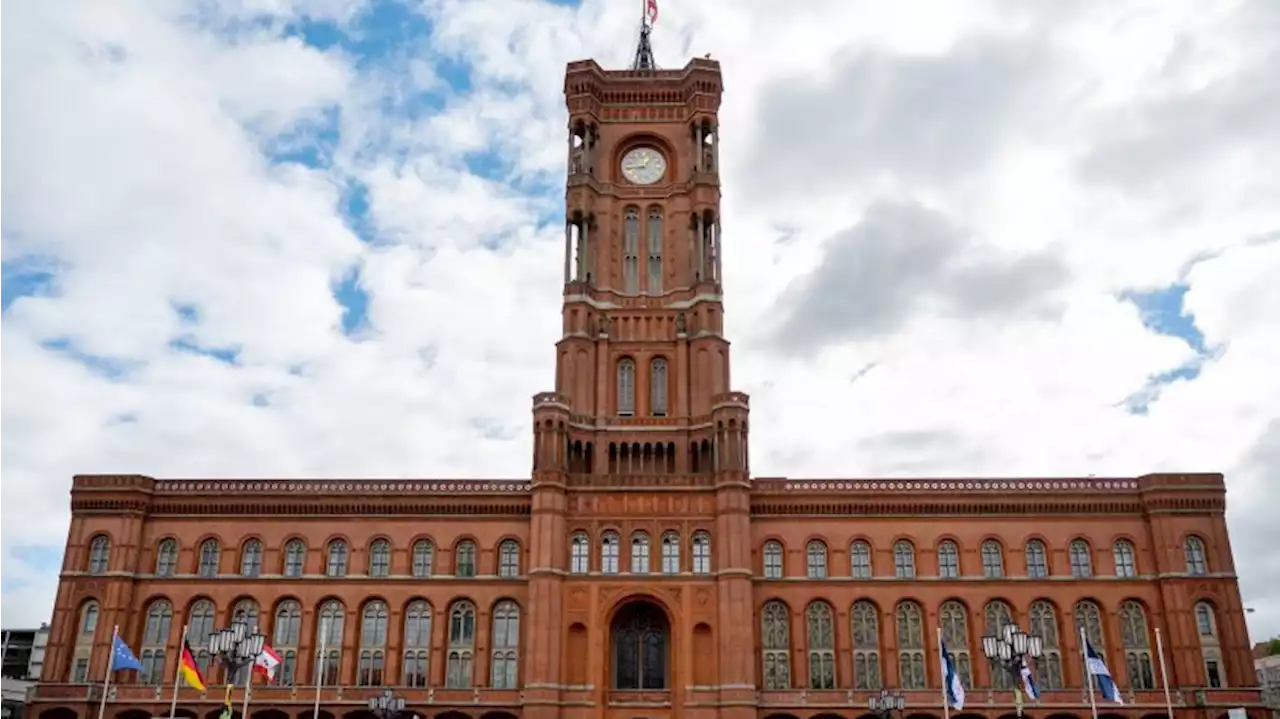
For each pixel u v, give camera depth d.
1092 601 82.62
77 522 84.88
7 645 142.62
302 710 79.81
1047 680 80.62
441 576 84.00
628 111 103.19
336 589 83.94
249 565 85.25
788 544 84.50
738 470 83.00
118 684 80.75
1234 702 77.38
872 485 85.81
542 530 80.94
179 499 86.44
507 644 82.38
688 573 81.00
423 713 79.25
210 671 81.69
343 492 86.44
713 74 102.06
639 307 94.81
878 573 83.62
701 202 97.06
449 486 86.56
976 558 83.81
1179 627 79.81
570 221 97.38
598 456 88.75
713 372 90.50
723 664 77.56
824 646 82.06
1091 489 85.06
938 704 78.44
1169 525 82.75
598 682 78.31
